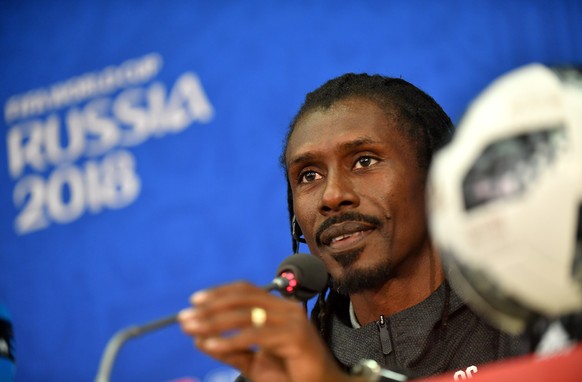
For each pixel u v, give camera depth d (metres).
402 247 2.82
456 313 2.82
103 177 6.41
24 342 6.50
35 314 6.51
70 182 6.52
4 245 6.64
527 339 1.83
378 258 2.81
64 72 6.66
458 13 5.54
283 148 3.22
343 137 2.85
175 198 6.17
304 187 2.94
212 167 6.08
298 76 5.91
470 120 1.75
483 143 1.70
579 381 1.63
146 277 6.19
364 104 2.93
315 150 2.88
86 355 6.33
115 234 6.31
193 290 6.04
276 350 1.93
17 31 6.85
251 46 6.07
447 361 2.79
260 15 6.06
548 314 1.73
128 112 6.40
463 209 1.70
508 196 1.66
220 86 6.12
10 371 3.09
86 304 6.38
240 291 1.92
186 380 5.91
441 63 5.54
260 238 5.90
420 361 2.80
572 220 1.64
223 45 6.15
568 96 1.68
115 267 6.29
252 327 1.91
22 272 6.57
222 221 6.01
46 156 6.62
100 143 6.45
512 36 5.45
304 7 5.92
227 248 5.98
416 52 5.60
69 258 6.44
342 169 2.86
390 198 2.82
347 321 3.01
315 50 5.87
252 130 6.00
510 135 1.68
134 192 6.29
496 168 1.68
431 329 2.81
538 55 5.42
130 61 6.45
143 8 6.46
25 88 6.77
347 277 2.82
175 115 6.23
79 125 6.54
